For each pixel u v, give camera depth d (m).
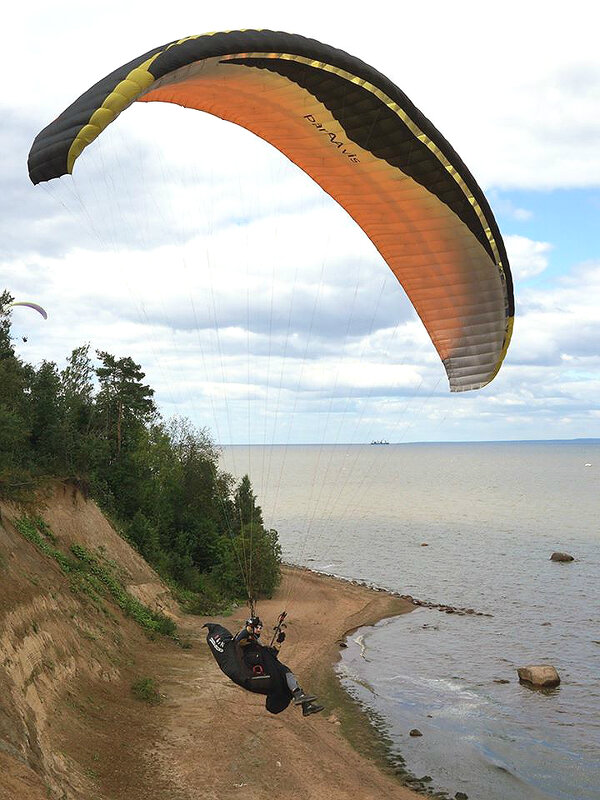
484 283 14.74
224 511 54.69
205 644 33.25
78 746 18.91
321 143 13.35
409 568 70.38
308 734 24.66
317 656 36.56
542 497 171.00
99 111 8.94
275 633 11.29
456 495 179.00
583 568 69.75
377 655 37.59
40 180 9.13
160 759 20.33
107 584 32.12
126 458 49.84
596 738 26.45
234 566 49.19
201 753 21.25
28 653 20.45
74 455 37.00
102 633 27.19
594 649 39.25
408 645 39.94
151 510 49.38
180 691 26.00
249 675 10.89
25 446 34.91
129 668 26.47
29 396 37.47
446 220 13.84
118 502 48.03
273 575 50.56
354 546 88.19
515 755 24.78
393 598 53.34
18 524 28.58
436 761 24.02
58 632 23.50
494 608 50.81
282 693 11.09
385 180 13.51
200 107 13.32
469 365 15.96
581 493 183.38
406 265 15.15
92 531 36.09
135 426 54.28
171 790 18.75
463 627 44.56
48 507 32.91
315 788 20.64
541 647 39.69
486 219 13.44
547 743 25.94
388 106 11.80
